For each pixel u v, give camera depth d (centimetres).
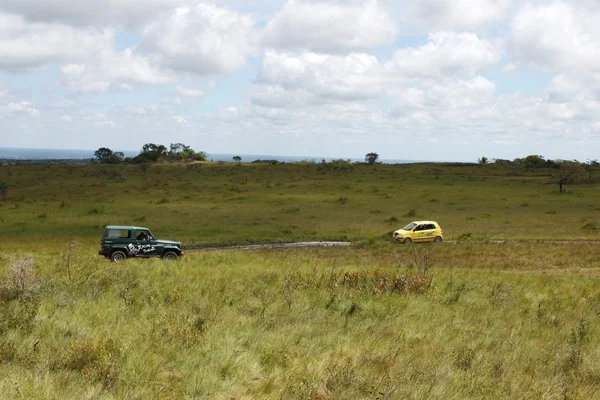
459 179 11069
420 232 4166
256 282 1719
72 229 4647
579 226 5147
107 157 16962
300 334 980
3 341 784
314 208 6625
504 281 2106
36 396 581
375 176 11762
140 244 2653
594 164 15188
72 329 914
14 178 10550
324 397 651
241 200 7425
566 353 947
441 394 675
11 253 2898
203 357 799
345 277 1766
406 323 1150
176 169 13038
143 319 1035
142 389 634
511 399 686
